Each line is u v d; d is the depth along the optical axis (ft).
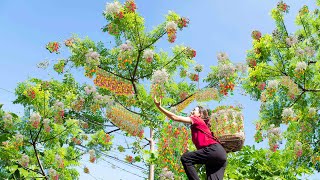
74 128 45.37
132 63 44.65
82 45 45.44
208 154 16.52
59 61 44.75
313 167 48.80
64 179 44.50
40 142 43.70
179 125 22.00
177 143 21.83
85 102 45.42
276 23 51.47
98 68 41.73
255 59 52.70
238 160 31.04
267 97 51.19
